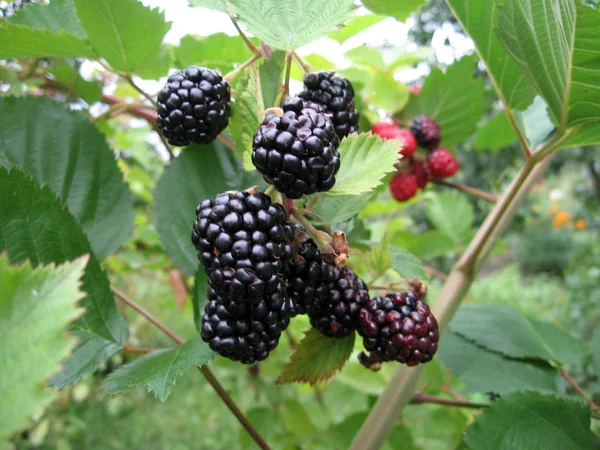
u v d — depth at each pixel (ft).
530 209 3.52
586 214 3.76
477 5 0.57
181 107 0.47
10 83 0.70
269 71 0.44
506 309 0.75
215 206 0.38
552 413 0.54
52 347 0.26
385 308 0.44
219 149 0.59
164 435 1.89
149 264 0.93
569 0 0.42
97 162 0.57
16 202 0.46
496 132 0.97
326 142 0.37
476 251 0.63
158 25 0.54
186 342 0.48
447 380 0.89
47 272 0.28
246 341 0.39
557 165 3.22
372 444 0.60
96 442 1.77
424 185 0.80
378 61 0.93
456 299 0.63
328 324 0.45
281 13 0.44
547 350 0.69
